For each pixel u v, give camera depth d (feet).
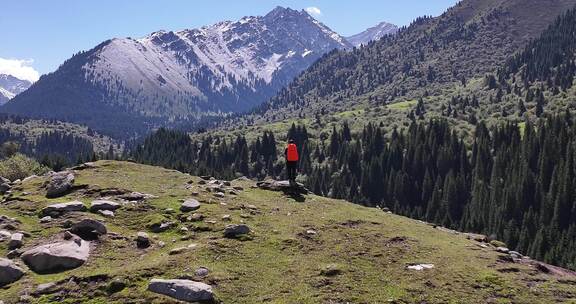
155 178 91.30
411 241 66.95
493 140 570.87
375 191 521.24
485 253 66.64
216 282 49.90
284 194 91.76
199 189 83.92
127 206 72.02
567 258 286.46
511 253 72.59
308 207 82.38
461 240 74.54
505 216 396.57
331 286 50.49
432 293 50.57
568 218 381.60
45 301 46.68
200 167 554.87
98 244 59.77
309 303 46.73
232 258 56.08
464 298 50.16
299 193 94.43
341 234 67.26
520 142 530.68
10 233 61.11
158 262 53.36
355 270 54.85
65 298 47.21
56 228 63.21
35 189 81.61
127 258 56.80
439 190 476.95
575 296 53.98
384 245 64.18
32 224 65.10
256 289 49.47
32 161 257.14
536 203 413.18
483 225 382.01
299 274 53.01
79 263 54.29
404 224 78.54
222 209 73.61
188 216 68.95
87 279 49.85
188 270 51.75
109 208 70.79
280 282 51.08
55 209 68.74
